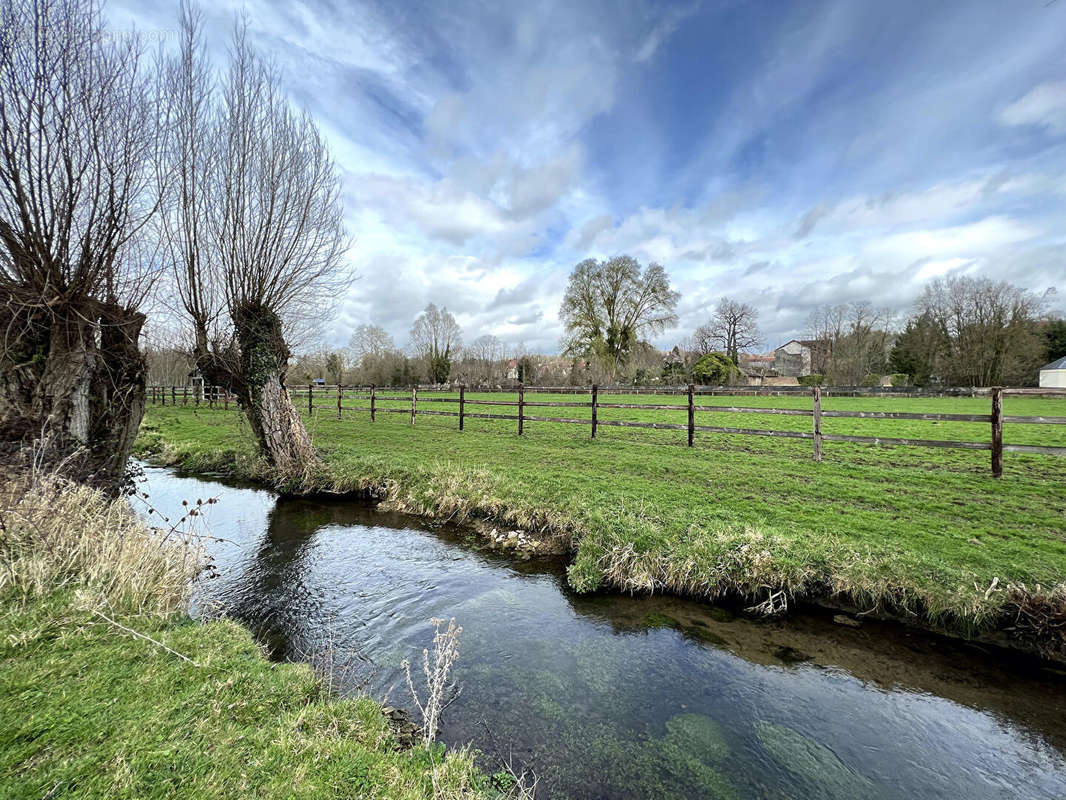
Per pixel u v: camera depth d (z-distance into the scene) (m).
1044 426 14.28
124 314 6.61
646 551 5.42
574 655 4.02
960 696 3.45
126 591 3.91
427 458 9.82
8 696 2.57
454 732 3.06
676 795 2.63
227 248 8.57
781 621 4.52
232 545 6.57
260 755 2.30
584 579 5.27
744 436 12.64
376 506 8.25
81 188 5.70
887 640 4.14
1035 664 3.76
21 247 5.37
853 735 3.11
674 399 27.11
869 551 4.85
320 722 2.70
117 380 6.70
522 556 6.18
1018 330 36.97
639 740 3.05
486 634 4.36
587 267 37.31
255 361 9.18
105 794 1.96
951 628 4.16
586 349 37.41
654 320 37.50
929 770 2.82
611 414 19.34
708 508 6.27
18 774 2.03
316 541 6.72
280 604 4.88
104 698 2.63
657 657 3.99
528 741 3.01
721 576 4.99
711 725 3.19
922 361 42.53
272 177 8.65
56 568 4.05
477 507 7.39
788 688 3.58
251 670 3.14
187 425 16.84
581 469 8.72
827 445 10.95
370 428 14.95
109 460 6.59
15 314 5.34
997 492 6.71
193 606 4.53
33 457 5.13
